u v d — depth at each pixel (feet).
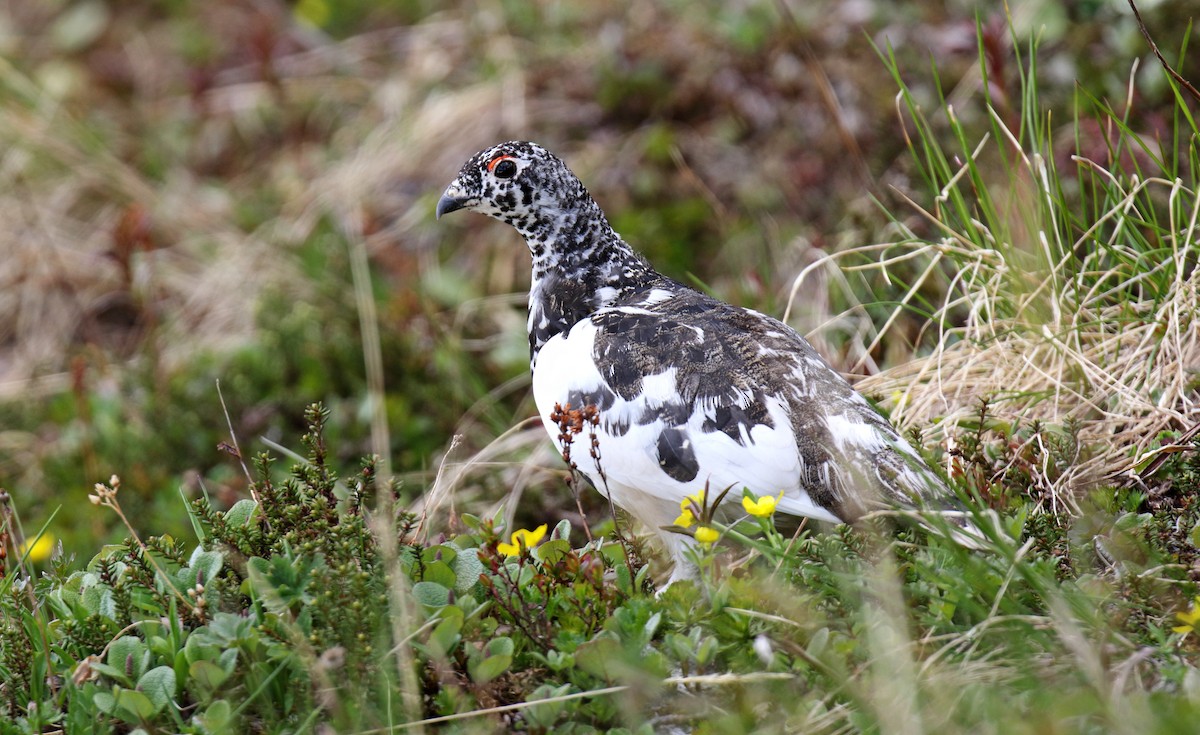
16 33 60.85
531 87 48.98
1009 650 19.84
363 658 19.93
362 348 40.14
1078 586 20.99
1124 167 33.19
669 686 20.27
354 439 38.17
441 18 55.57
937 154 30.83
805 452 22.53
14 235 49.47
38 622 22.36
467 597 21.42
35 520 37.29
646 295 27.02
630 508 24.52
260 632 20.51
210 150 53.88
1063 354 27.61
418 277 44.78
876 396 29.01
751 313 25.25
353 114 53.26
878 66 41.52
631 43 47.19
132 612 22.31
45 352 46.62
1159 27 36.37
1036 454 26.02
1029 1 39.14
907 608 20.62
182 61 58.44
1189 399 26.58
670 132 44.91
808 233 39.37
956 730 17.95
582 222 27.73
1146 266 28.94
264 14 58.75
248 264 46.57
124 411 40.50
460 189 28.19
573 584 22.31
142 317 46.03
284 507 23.12
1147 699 18.07
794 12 45.44
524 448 34.42
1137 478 24.77
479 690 20.24
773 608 20.88
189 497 36.27
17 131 52.21
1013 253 29.25
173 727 20.26
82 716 20.52
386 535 21.62
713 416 23.00
